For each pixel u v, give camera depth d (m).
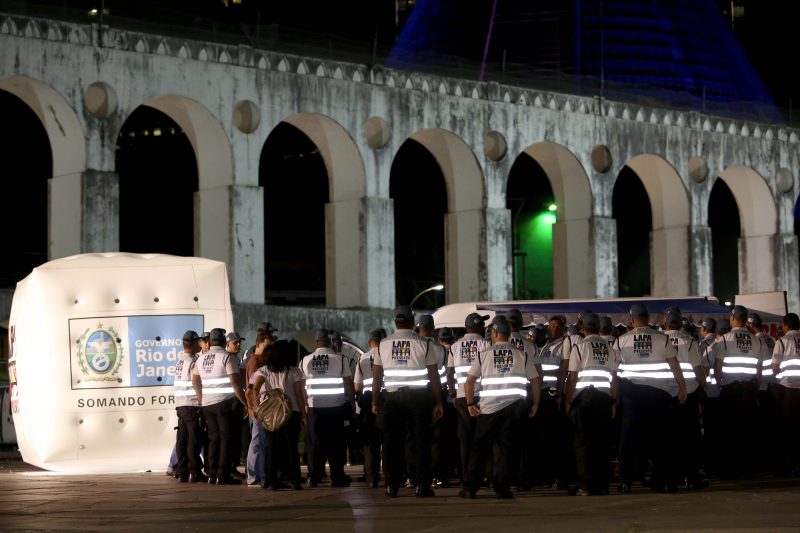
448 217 43.09
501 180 42.62
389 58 41.06
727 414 19.17
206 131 37.06
